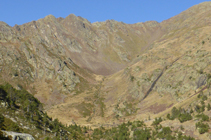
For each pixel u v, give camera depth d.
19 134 75.06
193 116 137.12
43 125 114.44
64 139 115.50
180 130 126.00
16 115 104.69
